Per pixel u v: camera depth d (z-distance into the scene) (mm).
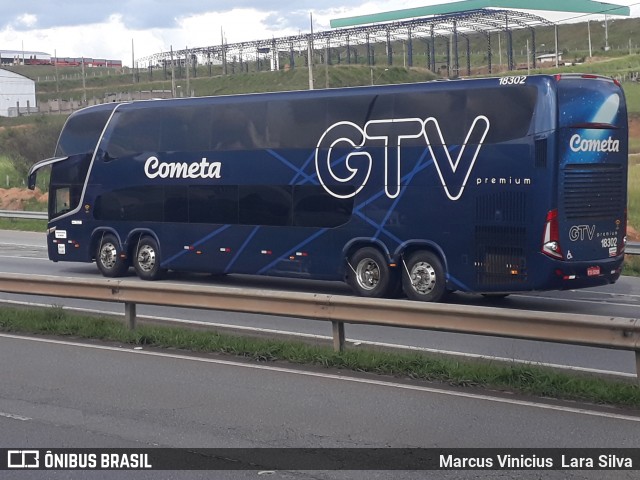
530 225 15508
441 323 10500
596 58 94062
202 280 21469
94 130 22156
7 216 41094
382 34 80125
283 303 11898
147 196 21000
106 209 21812
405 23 74750
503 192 15766
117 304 17641
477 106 16094
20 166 56438
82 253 22328
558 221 15406
